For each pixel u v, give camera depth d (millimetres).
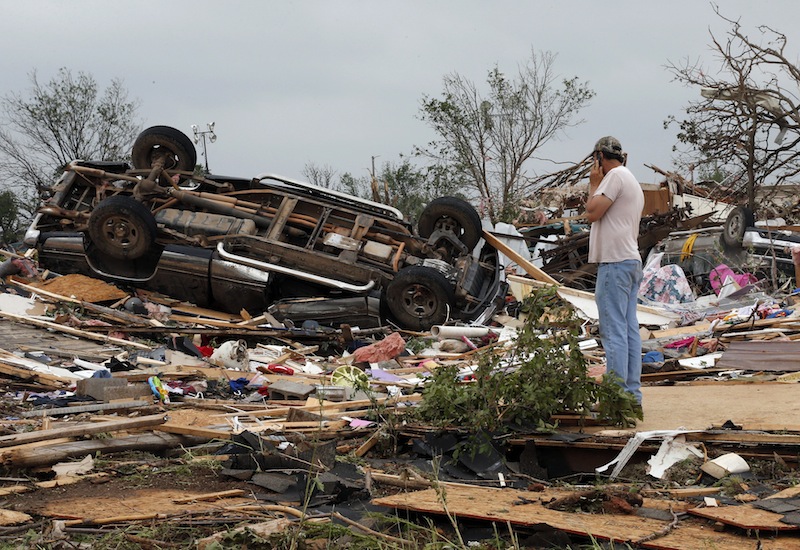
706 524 4012
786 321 11320
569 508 4320
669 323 13203
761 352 8914
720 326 11797
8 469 5020
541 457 5508
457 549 3695
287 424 6379
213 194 15062
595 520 4047
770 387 7191
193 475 5152
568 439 5422
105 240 14203
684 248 18297
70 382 8273
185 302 14305
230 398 8242
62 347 10484
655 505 4414
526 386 5766
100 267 14641
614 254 6215
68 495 4652
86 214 15031
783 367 8312
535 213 25172
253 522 4094
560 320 6230
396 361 10906
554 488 4965
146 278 14477
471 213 14945
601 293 6266
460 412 5930
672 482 4973
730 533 3832
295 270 13977
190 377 8766
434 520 4156
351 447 6012
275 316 13617
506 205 29469
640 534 3742
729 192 26031
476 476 5332
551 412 5801
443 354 11516
